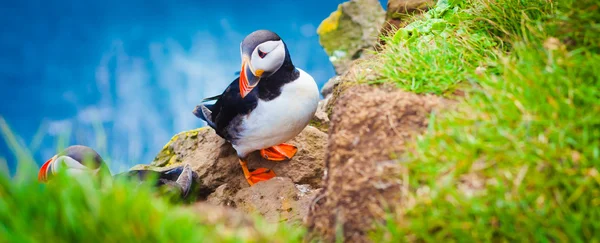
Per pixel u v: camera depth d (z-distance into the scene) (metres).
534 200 2.51
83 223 2.51
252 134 4.29
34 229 2.52
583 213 2.45
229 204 4.31
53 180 2.76
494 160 2.59
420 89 3.13
